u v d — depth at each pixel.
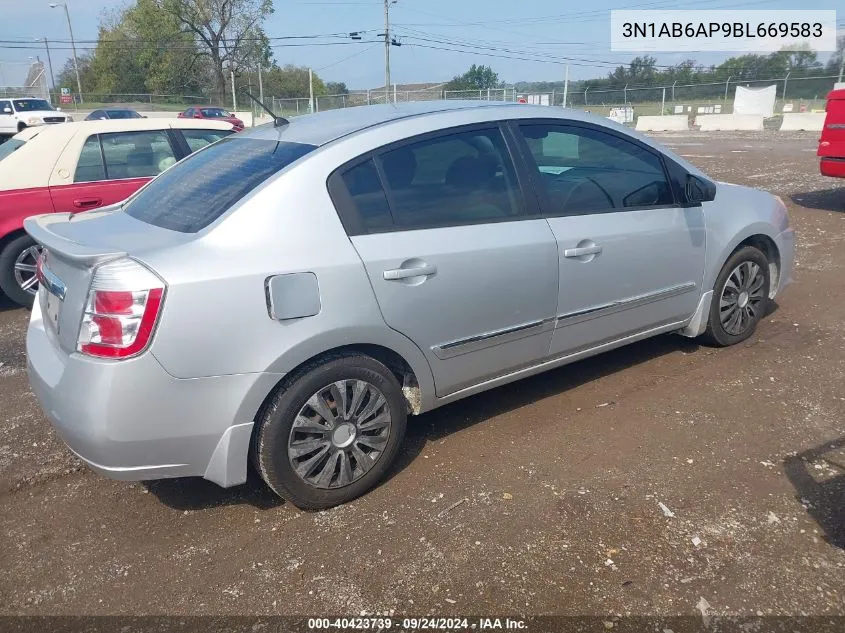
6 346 5.45
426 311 3.23
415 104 3.79
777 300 5.90
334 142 3.17
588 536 2.88
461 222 3.37
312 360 3.00
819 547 2.78
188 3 57.16
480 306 3.41
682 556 2.75
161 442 2.73
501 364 3.64
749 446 3.55
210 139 7.14
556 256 3.64
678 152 18.98
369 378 3.13
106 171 6.46
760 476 3.28
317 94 61.44
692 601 2.52
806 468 3.34
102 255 2.68
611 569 2.69
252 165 3.24
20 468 3.57
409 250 3.16
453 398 3.57
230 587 2.68
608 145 4.03
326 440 3.06
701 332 4.60
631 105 36.19
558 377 4.46
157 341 2.62
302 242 2.92
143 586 2.71
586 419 3.90
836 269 6.81
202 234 2.85
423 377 3.35
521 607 2.52
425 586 2.64
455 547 2.85
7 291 6.25
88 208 6.34
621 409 4.00
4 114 31.47
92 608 2.61
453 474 3.39
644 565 2.71
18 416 4.18
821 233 8.43
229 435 2.83
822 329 5.16
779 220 4.93
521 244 3.51
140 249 2.78
